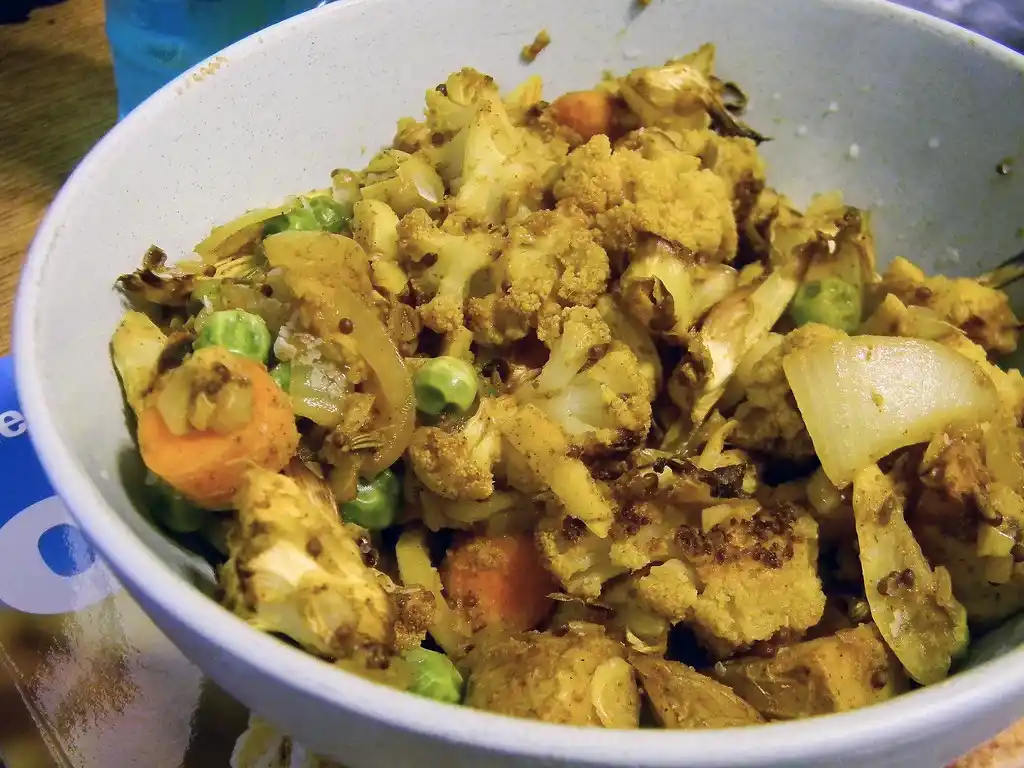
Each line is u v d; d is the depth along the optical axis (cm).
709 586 12
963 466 12
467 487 12
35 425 9
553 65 18
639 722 11
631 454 13
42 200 20
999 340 15
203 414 10
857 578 13
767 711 11
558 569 12
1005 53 15
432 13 16
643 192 14
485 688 11
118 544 8
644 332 14
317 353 12
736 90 18
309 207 15
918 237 17
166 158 13
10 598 14
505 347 14
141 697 13
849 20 17
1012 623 12
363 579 10
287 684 8
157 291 12
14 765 12
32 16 25
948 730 8
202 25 20
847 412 12
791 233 16
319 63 16
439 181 16
